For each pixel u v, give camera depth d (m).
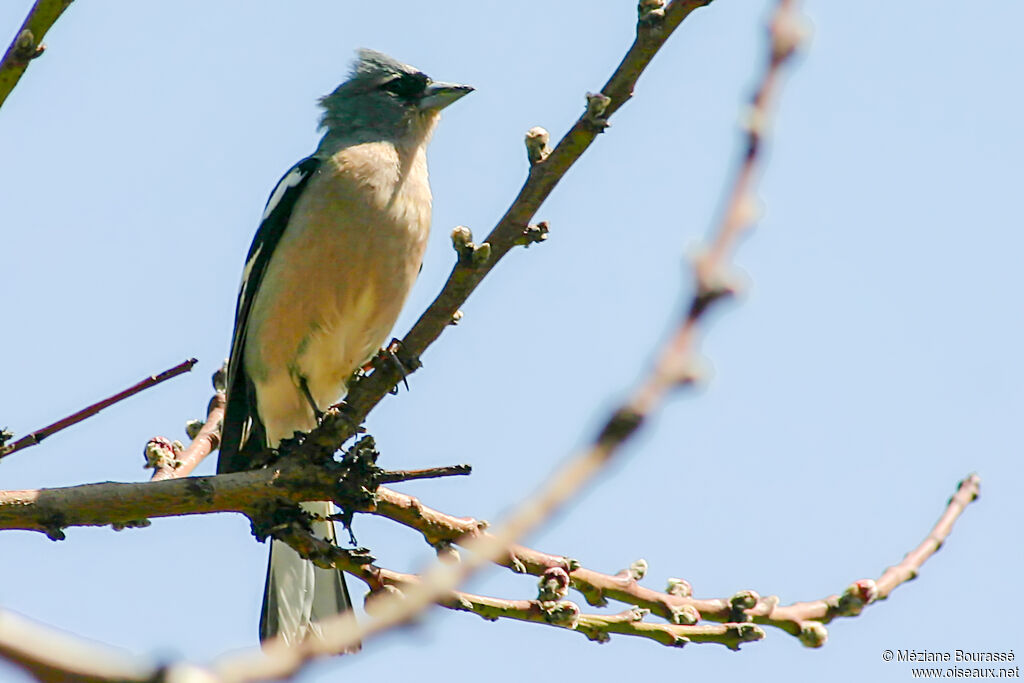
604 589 9.16
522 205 8.88
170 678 2.72
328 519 9.45
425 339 9.42
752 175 3.08
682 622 9.05
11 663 2.61
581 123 8.44
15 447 9.03
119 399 9.20
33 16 7.68
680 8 7.96
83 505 8.77
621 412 3.05
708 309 3.03
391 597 9.05
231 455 11.62
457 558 9.33
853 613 8.88
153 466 10.84
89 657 2.69
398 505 9.47
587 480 3.08
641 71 8.24
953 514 9.11
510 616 8.57
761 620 8.92
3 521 8.62
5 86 7.75
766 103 3.10
